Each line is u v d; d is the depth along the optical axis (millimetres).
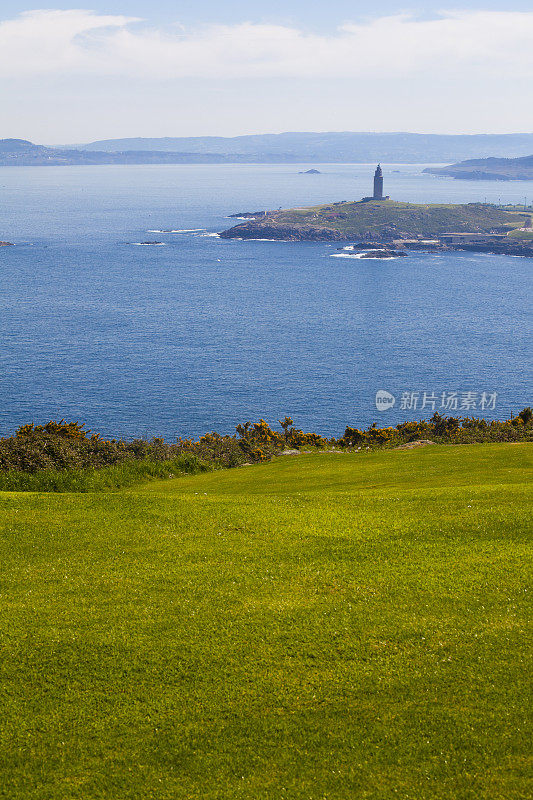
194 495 26297
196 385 134125
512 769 11750
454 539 20219
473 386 134875
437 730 12648
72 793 11719
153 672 14422
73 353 158875
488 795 11273
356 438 51656
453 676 14000
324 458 41000
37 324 191375
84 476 33344
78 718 13281
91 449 38594
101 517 22688
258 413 117000
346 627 15766
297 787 11672
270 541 20578
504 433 46938
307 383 136500
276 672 14312
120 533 21391
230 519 22516
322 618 16156
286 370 146625
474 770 11797
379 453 40812
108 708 13492
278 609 16562
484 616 15984
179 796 11617
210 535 21172
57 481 31922
